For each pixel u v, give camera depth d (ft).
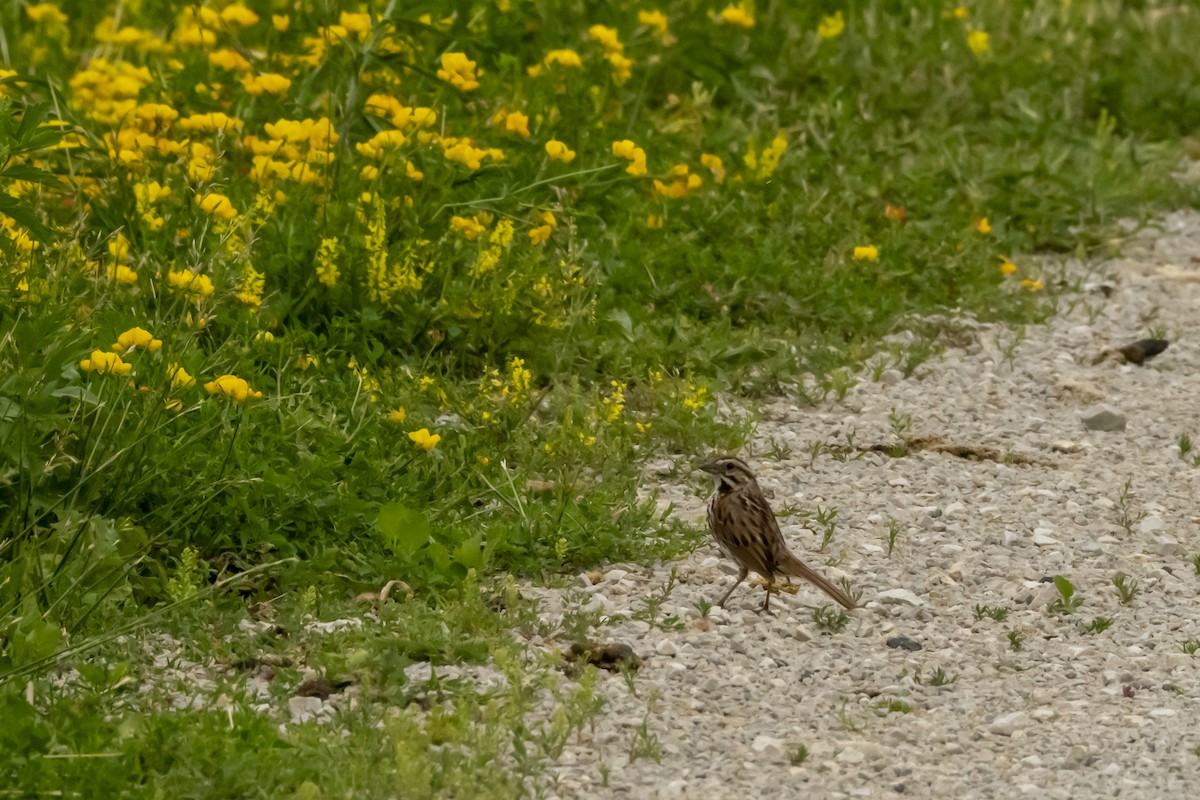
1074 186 63.16
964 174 62.85
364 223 46.73
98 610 31.81
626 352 46.96
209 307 39.63
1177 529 40.06
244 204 45.57
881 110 70.18
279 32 57.57
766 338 49.44
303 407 39.34
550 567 36.09
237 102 54.75
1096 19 80.53
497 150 50.24
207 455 35.63
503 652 29.35
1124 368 50.96
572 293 45.98
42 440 34.04
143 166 47.37
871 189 60.03
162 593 33.47
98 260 41.83
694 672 32.04
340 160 49.65
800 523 39.50
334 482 37.14
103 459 34.22
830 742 29.53
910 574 37.17
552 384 45.29
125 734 27.73
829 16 76.48
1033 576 37.17
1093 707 31.30
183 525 34.71
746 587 35.96
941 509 40.70
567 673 31.58
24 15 68.90
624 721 29.76
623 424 42.57
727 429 43.29
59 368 33.24
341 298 45.78
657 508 39.68
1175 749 29.45
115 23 64.49
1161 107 73.97
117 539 32.55
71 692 29.45
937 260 55.57
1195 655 33.50
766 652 33.09
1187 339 53.42
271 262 45.57
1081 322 54.34
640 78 67.31
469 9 62.69
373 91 53.11
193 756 26.96
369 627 32.40
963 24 76.95
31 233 37.55
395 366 44.70
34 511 33.47
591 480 40.09
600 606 33.91
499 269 46.42
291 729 28.32
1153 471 43.70
